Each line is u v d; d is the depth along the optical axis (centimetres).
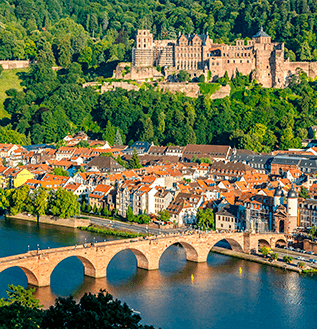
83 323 17350
